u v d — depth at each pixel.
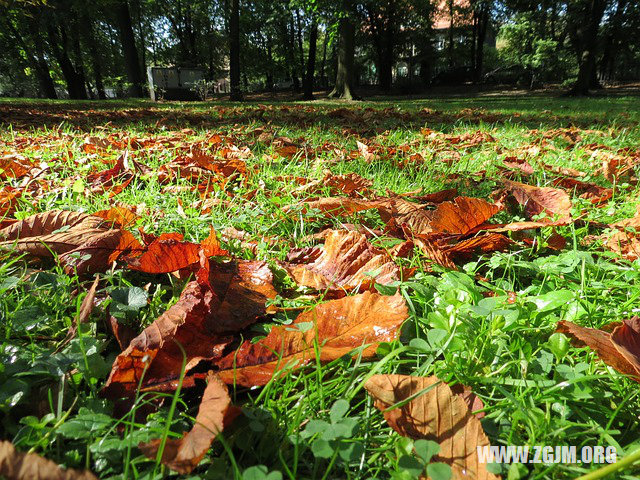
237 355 1.21
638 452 0.76
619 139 6.21
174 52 51.38
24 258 1.85
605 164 3.80
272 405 1.10
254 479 0.77
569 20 31.12
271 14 42.59
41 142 5.45
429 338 1.19
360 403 1.12
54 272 1.80
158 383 1.14
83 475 0.73
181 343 1.25
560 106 16.58
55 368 1.14
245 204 2.79
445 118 10.27
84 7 23.78
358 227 2.33
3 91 51.00
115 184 3.13
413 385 1.05
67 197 2.88
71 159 4.18
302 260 2.03
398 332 1.28
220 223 2.42
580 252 1.84
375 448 1.01
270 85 53.09
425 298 1.58
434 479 0.80
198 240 2.17
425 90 46.66
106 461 0.93
